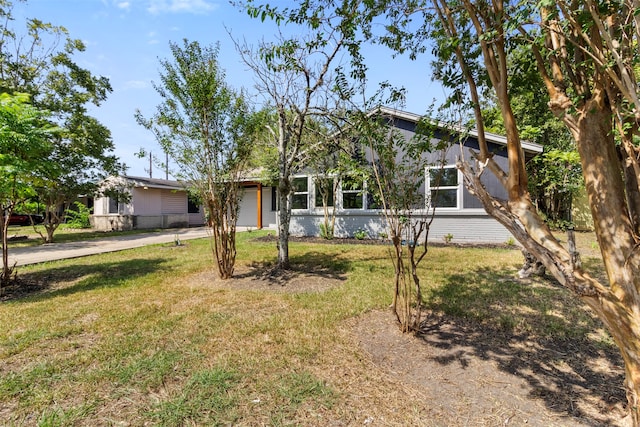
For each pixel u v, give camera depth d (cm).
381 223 1047
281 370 261
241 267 666
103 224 1881
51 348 301
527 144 813
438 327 346
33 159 522
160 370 260
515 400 225
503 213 188
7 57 1108
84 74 1235
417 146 307
